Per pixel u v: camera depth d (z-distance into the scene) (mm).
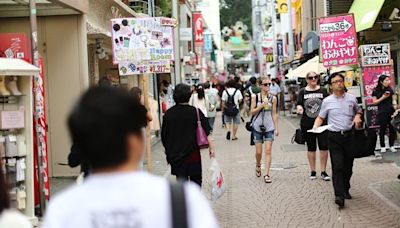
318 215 9445
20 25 13578
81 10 13555
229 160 16656
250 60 107812
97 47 17375
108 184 2588
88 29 15234
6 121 8758
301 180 12672
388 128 15555
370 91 15109
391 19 18562
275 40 50656
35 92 9477
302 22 39656
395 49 21359
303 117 12430
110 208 2553
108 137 2574
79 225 2553
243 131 26422
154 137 23781
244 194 11453
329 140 9859
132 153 2656
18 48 9953
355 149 9734
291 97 35219
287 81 36094
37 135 9539
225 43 102250
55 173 14008
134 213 2549
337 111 9734
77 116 2607
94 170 2650
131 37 11711
